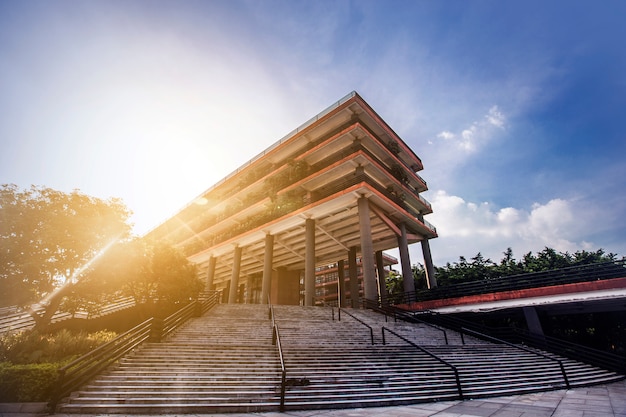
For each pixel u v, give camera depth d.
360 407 6.56
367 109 26.05
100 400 6.27
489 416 5.59
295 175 28.59
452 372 8.80
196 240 41.78
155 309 16.20
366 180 24.27
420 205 32.47
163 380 7.09
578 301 13.52
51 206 13.69
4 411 6.05
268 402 6.49
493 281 18.27
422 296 21.00
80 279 14.14
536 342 13.51
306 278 24.30
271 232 29.22
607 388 8.99
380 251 32.53
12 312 15.62
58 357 9.20
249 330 11.65
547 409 6.14
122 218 16.05
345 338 11.61
